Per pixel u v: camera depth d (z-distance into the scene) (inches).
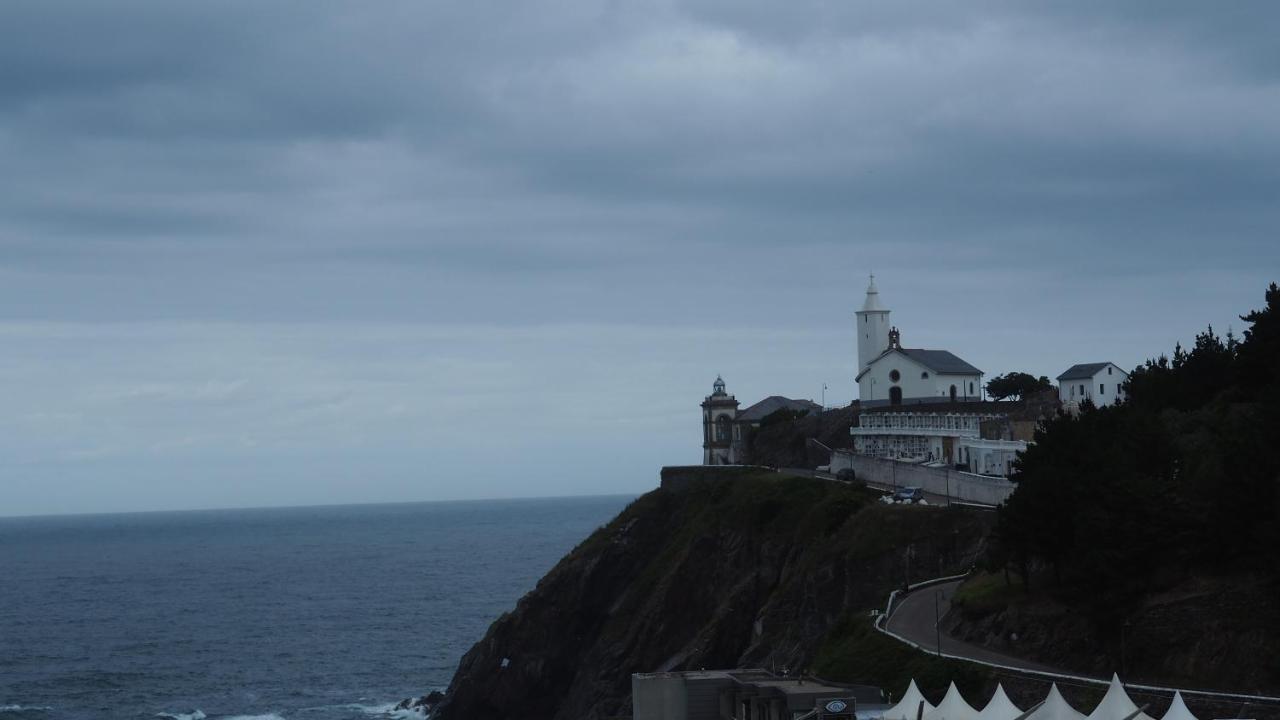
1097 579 3836.1
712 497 7450.8
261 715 7199.8
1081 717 3006.9
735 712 3895.2
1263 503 3676.2
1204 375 5541.3
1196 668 3577.8
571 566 7436.0
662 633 6702.8
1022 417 7185.0
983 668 3885.3
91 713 7298.2
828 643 4877.0
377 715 7185.0
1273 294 5201.8
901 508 5782.5
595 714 6560.0
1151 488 3998.5
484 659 7130.9
